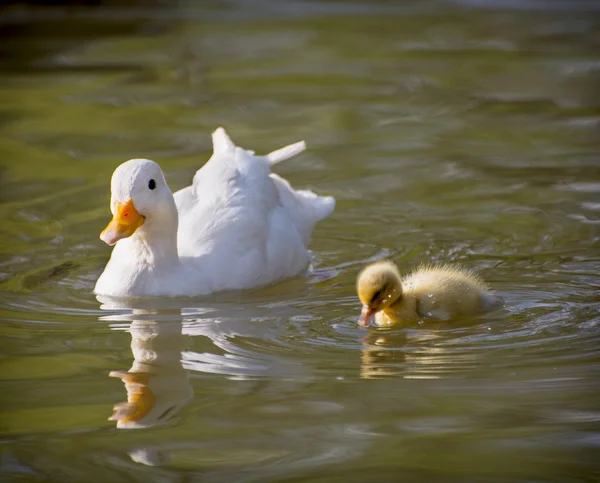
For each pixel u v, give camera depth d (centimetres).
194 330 1015
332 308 1086
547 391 839
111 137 1750
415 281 1085
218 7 2903
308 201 1307
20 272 1197
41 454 750
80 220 1377
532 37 2478
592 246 1243
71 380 882
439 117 1847
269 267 1180
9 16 2792
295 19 2742
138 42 2505
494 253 1235
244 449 752
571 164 1563
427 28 2611
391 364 907
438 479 708
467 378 871
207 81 2136
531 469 720
